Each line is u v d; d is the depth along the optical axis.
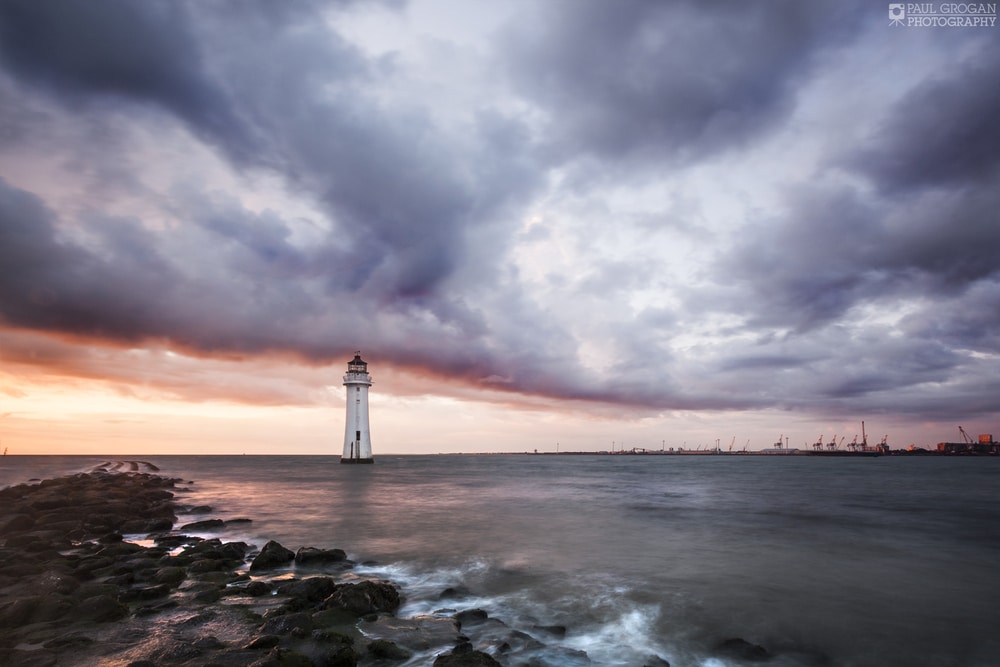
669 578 18.34
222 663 9.25
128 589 14.88
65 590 14.19
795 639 12.95
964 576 18.58
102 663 9.58
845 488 61.78
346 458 91.56
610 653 11.96
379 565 20.30
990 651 12.31
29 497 38.00
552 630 13.21
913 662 11.78
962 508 39.47
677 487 64.44
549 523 31.61
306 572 18.50
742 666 11.52
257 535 27.23
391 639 11.43
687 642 12.72
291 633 10.59
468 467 144.75
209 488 59.25
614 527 29.97
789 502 44.66
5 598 13.72
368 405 93.19
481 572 19.22
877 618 14.33
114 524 29.05
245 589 14.73
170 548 23.08
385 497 48.91
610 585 17.47
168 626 11.75
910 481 75.94
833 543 24.83
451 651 10.82
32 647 10.54
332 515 35.38
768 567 19.94
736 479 83.44
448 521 32.41
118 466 103.25
